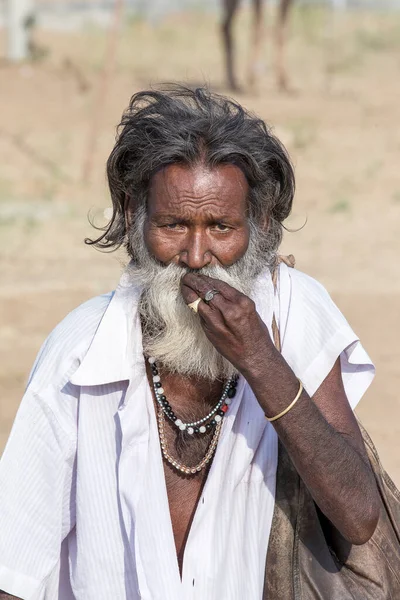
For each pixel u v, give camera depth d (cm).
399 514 941
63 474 895
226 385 888
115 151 870
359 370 931
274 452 891
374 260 3325
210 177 828
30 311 2825
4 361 2527
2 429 2108
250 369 807
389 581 918
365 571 912
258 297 887
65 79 5844
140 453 872
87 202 4053
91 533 874
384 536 924
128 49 7456
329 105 5397
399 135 4844
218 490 875
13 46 6359
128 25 8438
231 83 5700
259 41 5806
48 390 891
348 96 5750
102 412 885
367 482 841
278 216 900
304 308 904
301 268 3222
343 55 7400
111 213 930
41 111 5166
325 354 888
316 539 902
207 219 830
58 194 4175
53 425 888
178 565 894
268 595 895
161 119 843
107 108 5250
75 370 890
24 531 885
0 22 7900
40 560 891
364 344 2622
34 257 3328
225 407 889
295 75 6594
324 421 827
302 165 4469
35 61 6316
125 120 883
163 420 900
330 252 3428
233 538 877
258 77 6253
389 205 4038
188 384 894
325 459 821
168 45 7775
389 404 2247
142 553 850
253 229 863
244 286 855
